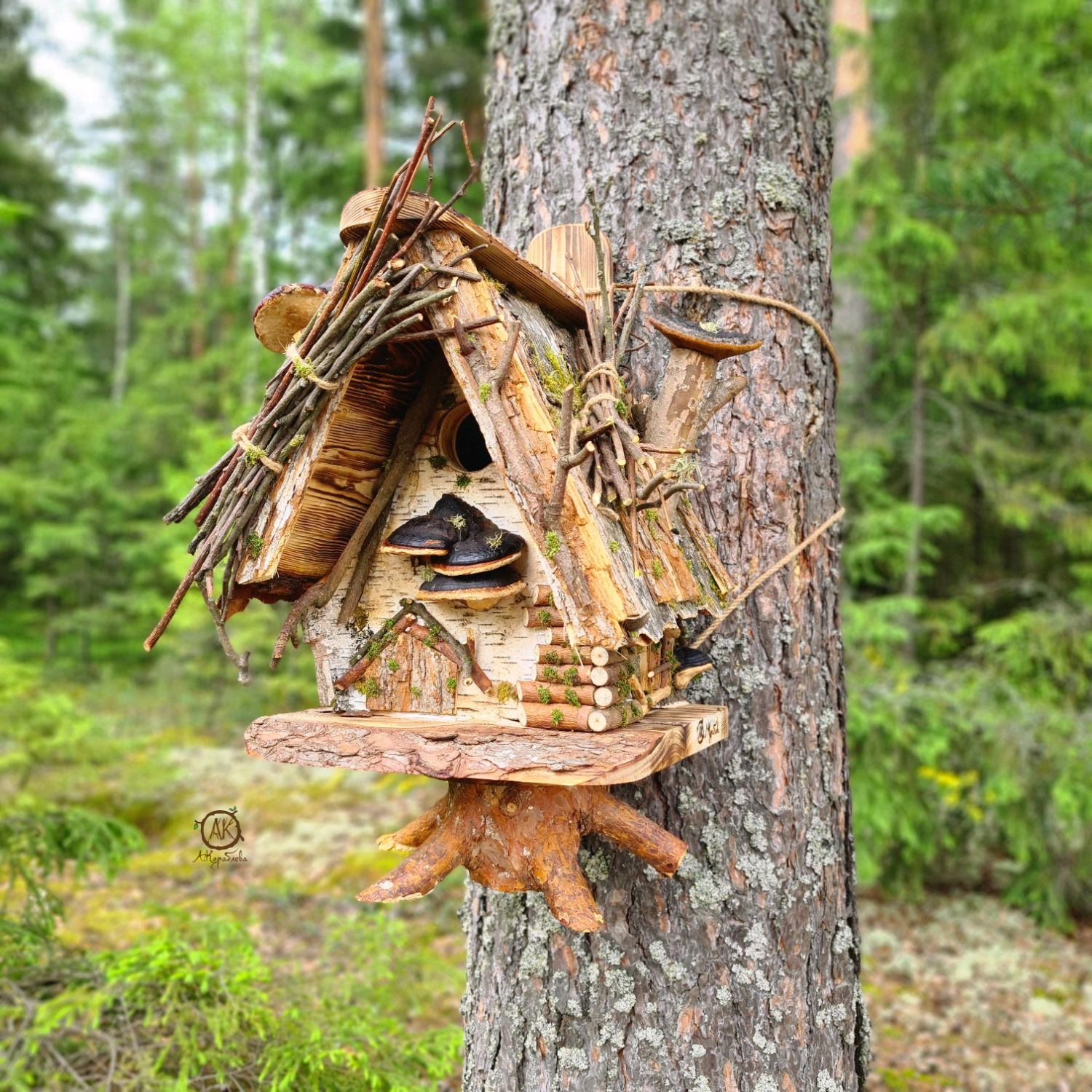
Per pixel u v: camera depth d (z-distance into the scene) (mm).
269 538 2107
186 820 8102
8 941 4133
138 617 14508
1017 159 6230
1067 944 6520
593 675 1949
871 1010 5547
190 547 2230
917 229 7676
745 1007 2469
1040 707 7152
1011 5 8234
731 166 2703
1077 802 6391
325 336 1993
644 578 2023
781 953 2502
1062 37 9102
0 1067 3604
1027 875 7070
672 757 1937
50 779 6648
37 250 17203
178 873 7043
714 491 2602
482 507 2143
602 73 2793
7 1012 3799
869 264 8172
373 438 2205
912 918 6926
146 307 25234
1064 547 9906
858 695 6812
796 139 2801
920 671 8000
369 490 2238
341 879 6848
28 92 16375
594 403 2119
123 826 4719
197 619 10312
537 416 1973
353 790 8836
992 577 10477
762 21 2793
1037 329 8125
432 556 2064
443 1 13852
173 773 8156
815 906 2562
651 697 2213
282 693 10422
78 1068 3787
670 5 2766
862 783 6570
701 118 2719
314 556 2238
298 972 4141
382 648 2223
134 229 24422
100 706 11914
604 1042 2492
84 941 5707
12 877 4352
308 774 9281
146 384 16062
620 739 1866
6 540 14742
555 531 1880
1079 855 6844
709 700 2543
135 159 25844
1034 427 9344
